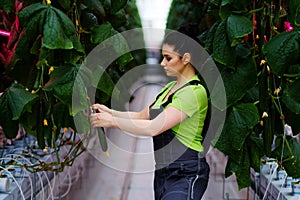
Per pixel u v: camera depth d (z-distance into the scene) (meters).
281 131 1.67
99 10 1.72
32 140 2.85
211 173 3.66
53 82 1.48
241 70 1.52
